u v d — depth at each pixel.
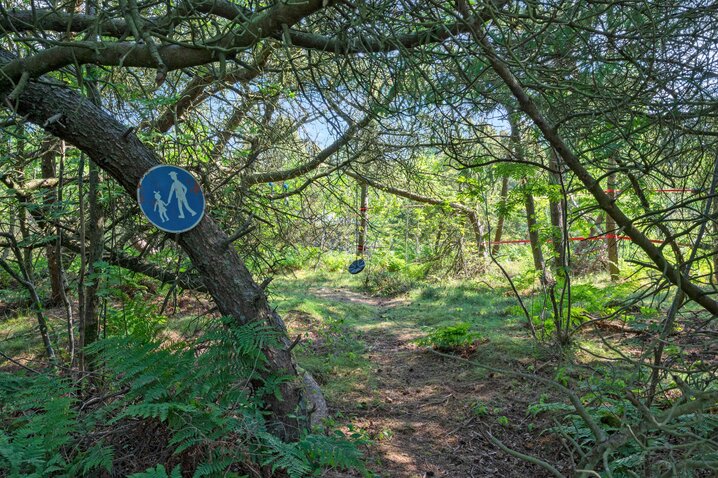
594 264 10.90
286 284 13.41
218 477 2.56
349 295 12.84
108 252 4.99
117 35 3.38
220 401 2.94
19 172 4.95
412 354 7.22
